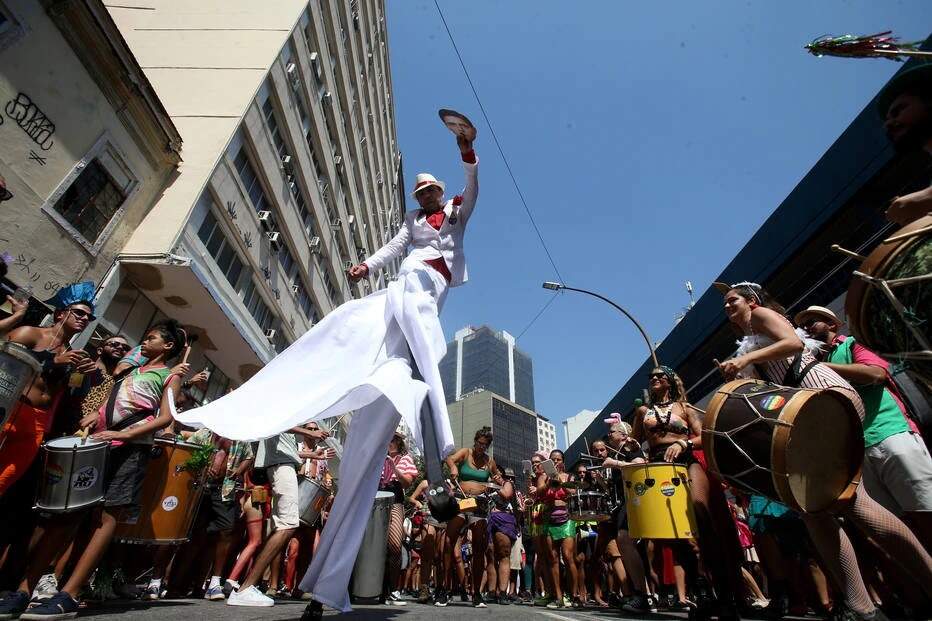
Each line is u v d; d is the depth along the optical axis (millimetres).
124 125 7457
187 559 4547
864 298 1591
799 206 11117
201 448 3512
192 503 3441
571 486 6051
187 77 10281
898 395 2840
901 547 1886
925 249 1379
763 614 4301
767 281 12422
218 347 10766
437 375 2088
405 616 2590
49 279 6410
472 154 2643
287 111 12008
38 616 1997
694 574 3766
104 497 2443
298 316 15070
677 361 17406
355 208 21000
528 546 9492
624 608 4391
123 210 7637
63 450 2318
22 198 6020
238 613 2418
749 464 1934
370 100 23641
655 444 3797
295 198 13789
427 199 2865
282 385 2084
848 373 2727
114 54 6934
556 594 5719
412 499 6625
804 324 3906
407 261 2609
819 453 1896
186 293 8516
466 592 5871
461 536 6188
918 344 1414
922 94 1604
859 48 1820
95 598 3172
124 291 7961
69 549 2725
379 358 2312
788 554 4164
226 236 10117
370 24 22484
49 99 6293
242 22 11469
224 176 9320
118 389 2854
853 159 9664
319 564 2051
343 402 2053
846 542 2002
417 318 2236
